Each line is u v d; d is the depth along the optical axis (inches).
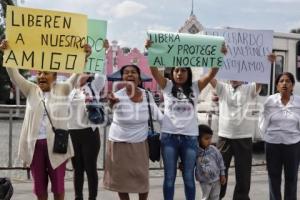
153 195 324.8
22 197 307.4
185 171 247.6
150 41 249.4
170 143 246.7
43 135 229.1
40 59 231.0
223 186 285.9
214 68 255.4
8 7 227.1
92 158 275.7
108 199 308.5
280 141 258.5
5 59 228.2
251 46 278.2
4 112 387.2
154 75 251.3
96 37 255.8
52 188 232.5
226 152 283.9
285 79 257.9
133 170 243.3
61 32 232.1
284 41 531.8
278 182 263.0
